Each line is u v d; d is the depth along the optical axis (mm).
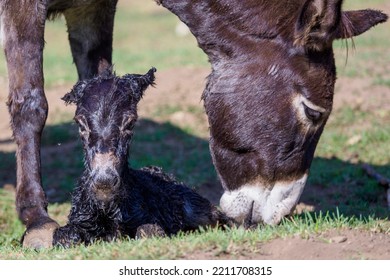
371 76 25453
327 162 18594
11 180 18438
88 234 10547
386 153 19000
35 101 11953
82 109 9828
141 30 43969
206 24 11570
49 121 22672
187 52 33031
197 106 23375
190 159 19438
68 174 18797
